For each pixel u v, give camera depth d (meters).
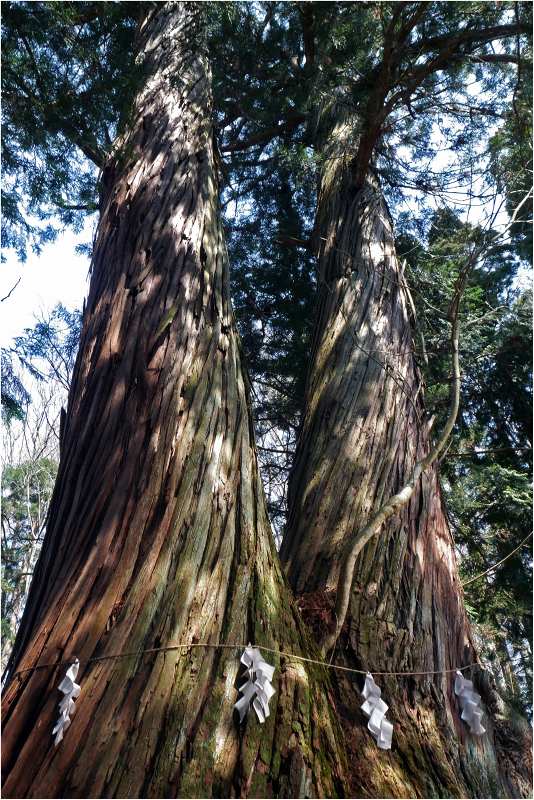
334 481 3.81
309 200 9.63
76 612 2.51
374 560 3.35
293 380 9.37
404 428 4.14
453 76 6.31
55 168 6.58
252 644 2.42
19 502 15.62
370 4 6.77
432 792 2.41
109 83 5.12
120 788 1.94
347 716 2.59
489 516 7.86
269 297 9.50
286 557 3.56
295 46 7.39
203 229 4.31
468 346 7.86
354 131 6.74
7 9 5.07
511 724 3.15
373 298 5.14
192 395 3.24
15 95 5.52
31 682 2.34
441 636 3.19
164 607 2.42
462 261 7.43
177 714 2.13
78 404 3.55
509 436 8.62
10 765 2.10
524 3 5.24
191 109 5.36
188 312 3.71
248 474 3.10
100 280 4.20
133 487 2.88
